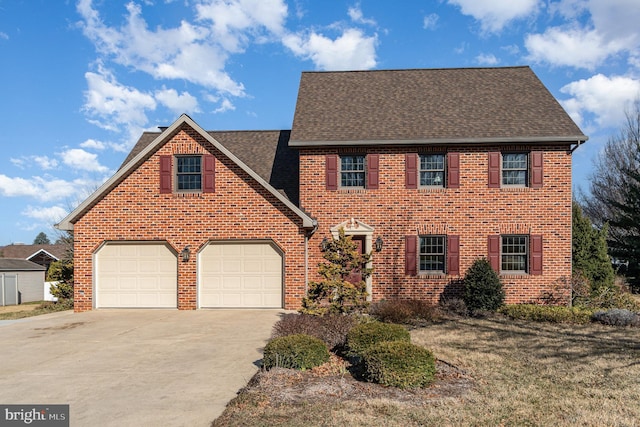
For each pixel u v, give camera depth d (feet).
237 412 20.03
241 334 37.50
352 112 58.34
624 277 78.64
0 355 31.32
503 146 53.16
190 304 50.19
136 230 50.93
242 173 50.78
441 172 54.29
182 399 22.13
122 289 51.26
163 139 50.62
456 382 24.86
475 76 65.36
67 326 41.63
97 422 19.31
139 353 31.50
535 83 62.59
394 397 22.21
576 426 18.98
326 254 40.83
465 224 53.26
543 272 52.65
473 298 49.39
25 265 112.47
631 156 106.42
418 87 63.46
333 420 19.21
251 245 51.19
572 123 53.42
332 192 53.83
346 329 32.94
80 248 51.19
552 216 52.75
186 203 50.98
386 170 53.88
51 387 24.17
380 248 53.31
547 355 31.01
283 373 25.46
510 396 22.59
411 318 45.09
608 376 26.22
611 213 106.63
